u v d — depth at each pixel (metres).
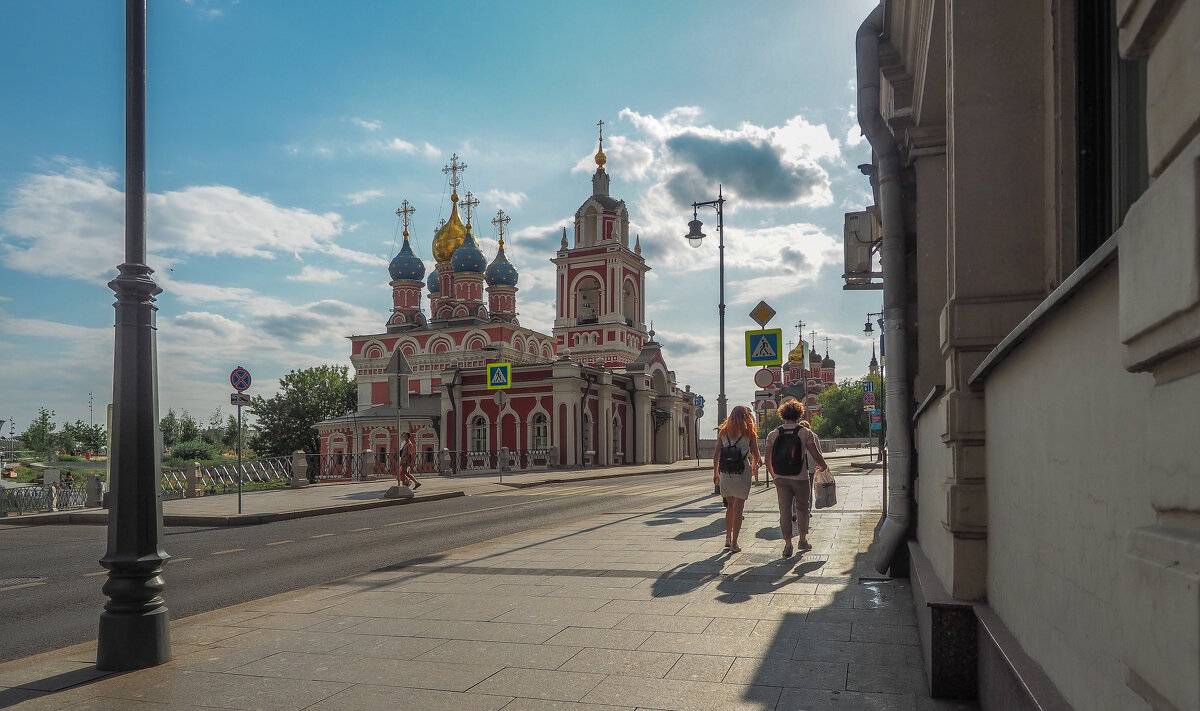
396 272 66.56
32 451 90.94
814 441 9.26
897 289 7.48
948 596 4.11
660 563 8.59
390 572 8.62
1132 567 1.37
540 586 7.44
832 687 4.34
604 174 67.44
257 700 4.37
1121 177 2.68
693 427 67.25
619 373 52.97
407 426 52.00
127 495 5.21
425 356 60.97
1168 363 1.32
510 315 65.00
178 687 4.63
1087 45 3.07
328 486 28.61
